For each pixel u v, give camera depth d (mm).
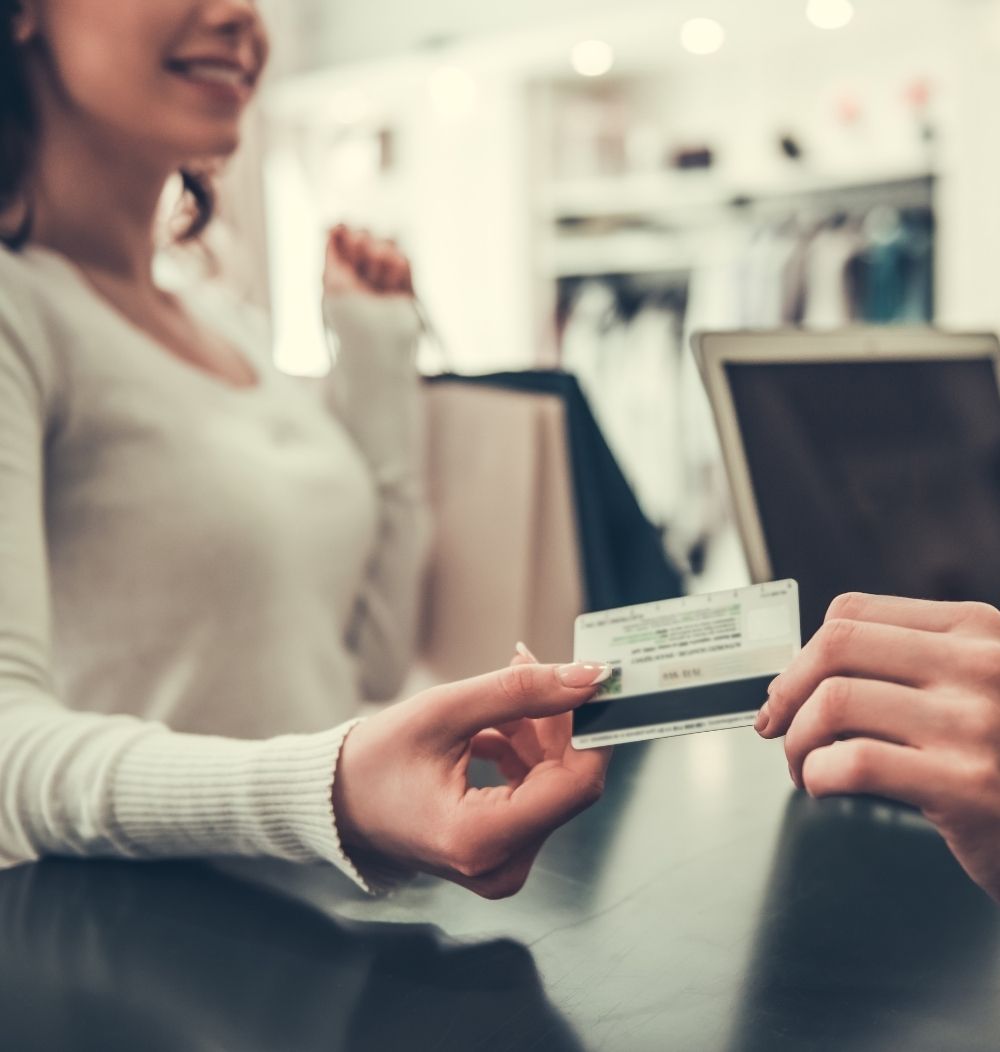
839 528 822
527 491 1162
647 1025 405
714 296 4051
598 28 3486
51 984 451
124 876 583
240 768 545
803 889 536
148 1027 415
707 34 3475
